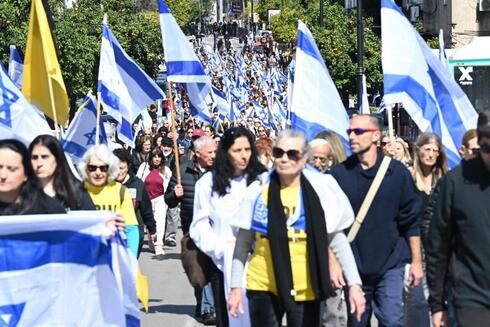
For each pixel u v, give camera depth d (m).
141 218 17.20
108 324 10.45
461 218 9.15
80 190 11.49
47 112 15.92
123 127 20.53
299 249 9.97
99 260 10.38
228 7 170.12
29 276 10.24
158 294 19.28
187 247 12.92
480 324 9.01
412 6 53.19
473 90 32.28
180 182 17.02
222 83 67.75
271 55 94.75
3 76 14.69
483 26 49.69
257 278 10.12
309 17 54.28
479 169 9.17
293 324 9.98
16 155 10.09
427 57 16.11
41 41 15.59
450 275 9.45
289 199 10.02
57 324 10.34
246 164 12.21
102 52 20.34
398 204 11.62
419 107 15.04
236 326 11.67
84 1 46.38
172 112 19.36
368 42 47.06
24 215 10.05
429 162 13.40
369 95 48.62
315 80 15.37
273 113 42.75
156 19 62.38
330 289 9.88
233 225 10.17
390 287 11.55
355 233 11.55
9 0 38.81
